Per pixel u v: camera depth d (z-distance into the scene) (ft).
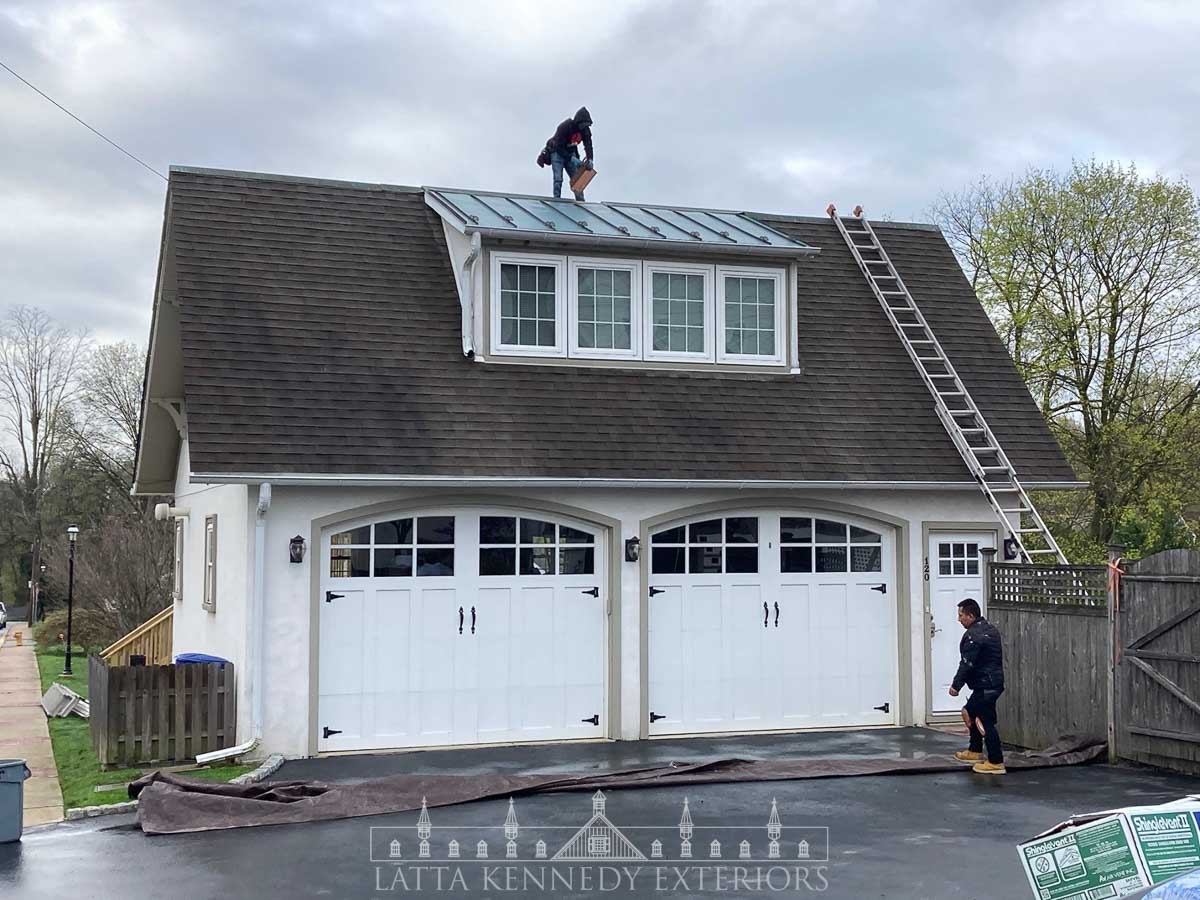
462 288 53.52
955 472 54.24
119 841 33.53
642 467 49.65
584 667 49.88
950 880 29.19
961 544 55.52
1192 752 41.68
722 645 51.78
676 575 51.37
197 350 47.42
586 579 50.14
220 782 39.55
